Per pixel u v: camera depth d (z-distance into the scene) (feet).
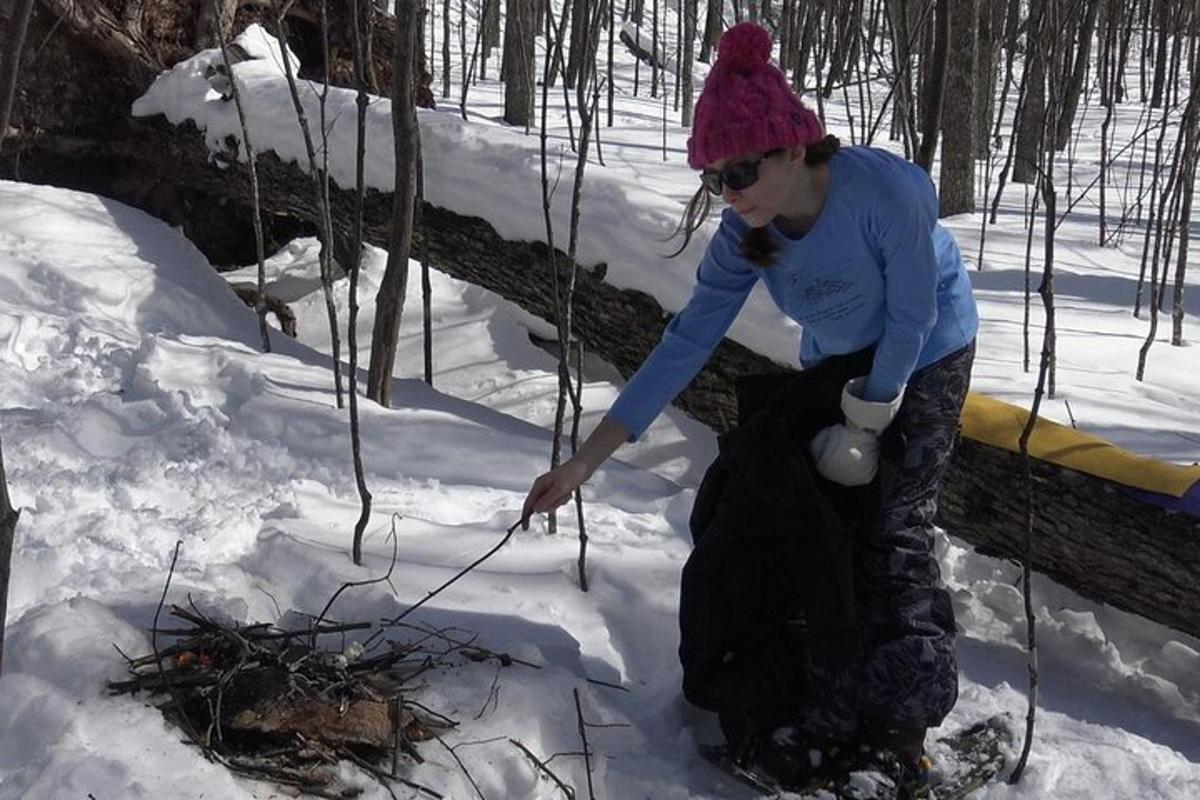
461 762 7.26
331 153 16.55
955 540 11.46
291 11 20.95
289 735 7.14
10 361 13.46
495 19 53.42
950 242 7.77
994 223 27.43
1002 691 9.04
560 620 9.07
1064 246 25.88
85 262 16.02
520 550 9.87
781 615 8.17
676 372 7.93
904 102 17.88
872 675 7.62
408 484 11.23
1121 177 40.16
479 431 12.26
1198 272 24.03
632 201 13.66
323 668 7.47
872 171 6.95
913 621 7.68
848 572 7.45
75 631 7.55
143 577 8.54
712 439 14.40
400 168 13.07
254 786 6.85
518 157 14.75
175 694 7.16
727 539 7.91
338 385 12.32
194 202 20.20
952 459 10.33
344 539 9.68
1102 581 9.78
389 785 7.06
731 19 69.72
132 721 6.93
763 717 7.89
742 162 6.77
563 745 7.74
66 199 17.70
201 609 8.05
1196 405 14.48
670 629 9.17
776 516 7.56
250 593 8.73
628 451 14.16
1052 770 8.00
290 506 10.17
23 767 6.59
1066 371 15.28
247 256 20.83
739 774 7.77
